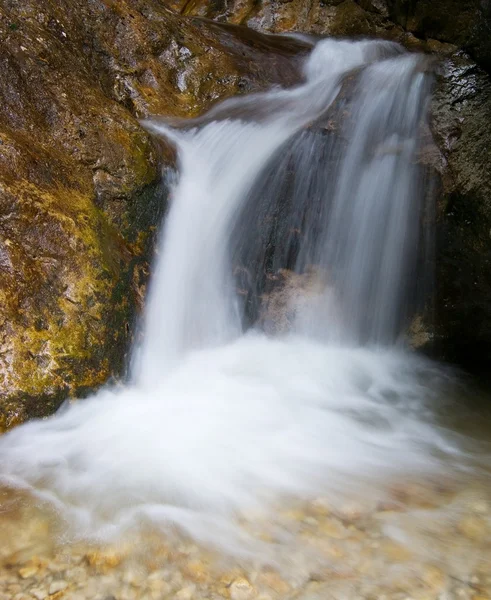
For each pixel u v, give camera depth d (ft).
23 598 6.97
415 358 16.55
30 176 12.08
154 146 15.35
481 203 14.14
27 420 10.42
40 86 14.07
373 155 16.37
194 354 15.35
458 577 7.61
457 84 15.21
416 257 15.80
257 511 9.08
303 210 17.22
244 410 12.89
